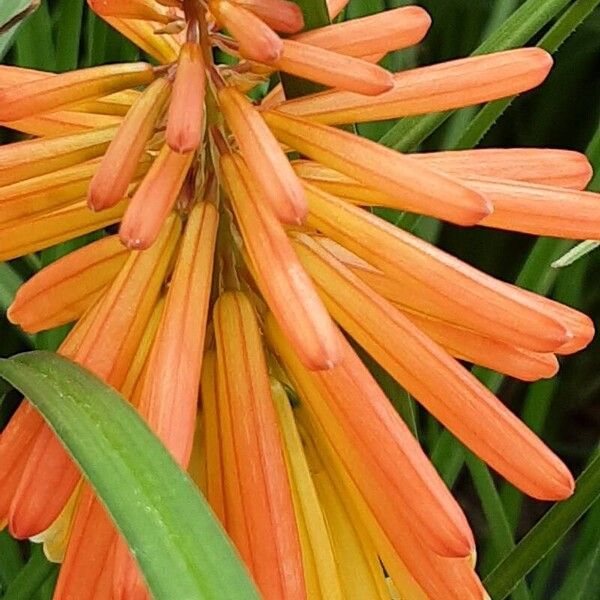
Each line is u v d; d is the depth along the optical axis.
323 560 0.30
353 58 0.29
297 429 0.31
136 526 0.27
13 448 0.29
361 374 0.29
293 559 0.29
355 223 0.29
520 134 0.53
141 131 0.28
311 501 0.30
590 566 0.40
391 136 0.34
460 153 0.30
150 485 0.27
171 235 0.30
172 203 0.28
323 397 0.29
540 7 0.34
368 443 0.29
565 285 0.43
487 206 0.28
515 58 0.30
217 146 0.30
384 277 0.30
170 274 0.30
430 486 0.28
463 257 0.52
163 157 0.28
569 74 0.51
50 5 0.45
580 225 0.29
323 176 0.30
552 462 0.29
